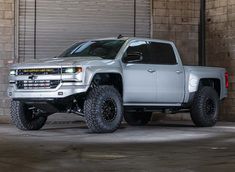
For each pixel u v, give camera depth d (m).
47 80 10.55
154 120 16.27
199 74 12.77
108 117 10.75
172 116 16.52
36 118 11.80
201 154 7.80
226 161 7.16
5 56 15.30
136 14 16.58
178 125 13.75
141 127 12.84
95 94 10.53
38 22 15.55
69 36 15.84
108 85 11.00
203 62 16.23
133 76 11.39
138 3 16.59
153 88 11.77
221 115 16.38
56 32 15.73
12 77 11.17
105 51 11.49
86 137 10.02
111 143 9.08
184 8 17.09
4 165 6.95
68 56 11.90
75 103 11.02
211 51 16.94
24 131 11.53
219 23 16.70
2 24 15.29
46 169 6.64
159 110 12.64
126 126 13.32
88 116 10.55
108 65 10.83
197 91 12.74
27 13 15.47
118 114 10.91
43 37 15.61
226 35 16.48
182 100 12.46
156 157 7.52
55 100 10.45
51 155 7.70
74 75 10.30
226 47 16.48
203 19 16.25
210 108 12.96
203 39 16.27
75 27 15.90
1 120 15.15
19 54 15.41
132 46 11.65
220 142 9.30
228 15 16.42
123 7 16.42
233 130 11.76
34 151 8.10
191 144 9.01
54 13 15.69
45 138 9.87
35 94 10.64
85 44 12.07
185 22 17.11
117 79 11.17
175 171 6.49
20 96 10.91
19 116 11.55
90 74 10.43
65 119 15.36
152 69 11.75
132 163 7.03
